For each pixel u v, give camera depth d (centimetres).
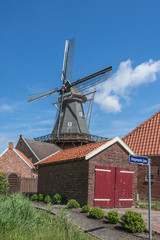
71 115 4128
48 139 4022
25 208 930
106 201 1559
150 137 2362
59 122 4075
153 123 2473
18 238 748
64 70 4550
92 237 938
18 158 2988
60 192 1764
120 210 1523
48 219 927
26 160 3033
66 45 4719
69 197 1659
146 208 1681
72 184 1652
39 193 2033
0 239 737
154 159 2189
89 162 1534
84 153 1603
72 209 1454
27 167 3009
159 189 2109
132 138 2477
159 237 989
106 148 1623
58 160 1814
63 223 898
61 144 4003
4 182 1978
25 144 3644
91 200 1499
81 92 4316
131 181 1711
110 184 1600
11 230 804
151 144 2289
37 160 3319
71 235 834
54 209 1388
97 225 1125
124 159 1702
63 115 4175
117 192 1623
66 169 1741
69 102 4238
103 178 1574
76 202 1501
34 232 812
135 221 1055
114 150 1662
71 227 898
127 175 1697
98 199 1523
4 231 791
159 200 2078
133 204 1697
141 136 2434
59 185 1789
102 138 4069
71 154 1805
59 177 1806
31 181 2570
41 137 4156
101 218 1246
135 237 987
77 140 3853
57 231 830
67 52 4647
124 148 1708
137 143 2392
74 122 4066
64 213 982
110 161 1630
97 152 1561
